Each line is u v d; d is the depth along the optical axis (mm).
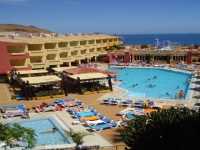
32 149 29078
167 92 62938
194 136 18531
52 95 56750
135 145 21344
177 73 83062
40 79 57094
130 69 90125
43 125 41531
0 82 71062
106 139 35000
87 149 30438
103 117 42906
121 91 61594
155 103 50250
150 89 66250
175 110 23719
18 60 78562
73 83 63281
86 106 49625
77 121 41469
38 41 80625
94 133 37219
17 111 45844
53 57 88000
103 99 53906
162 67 89438
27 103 52562
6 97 56844
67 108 48469
